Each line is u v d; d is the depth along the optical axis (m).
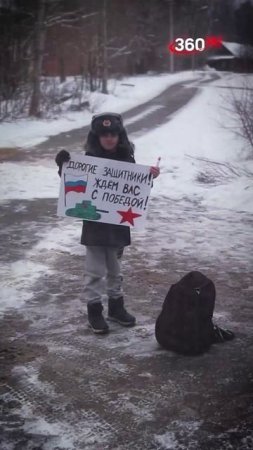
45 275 5.70
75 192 4.39
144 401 3.40
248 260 6.35
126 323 4.50
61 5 30.16
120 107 28.61
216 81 47.59
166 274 5.82
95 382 3.62
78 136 18.61
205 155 14.95
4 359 3.91
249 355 4.06
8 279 5.54
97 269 4.39
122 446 2.96
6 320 4.59
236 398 3.45
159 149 15.59
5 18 26.27
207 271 5.94
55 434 3.04
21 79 24.95
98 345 4.17
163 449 2.93
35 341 4.22
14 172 12.01
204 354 4.06
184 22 66.56
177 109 26.92
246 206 9.03
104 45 34.72
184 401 3.41
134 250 6.64
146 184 4.41
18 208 8.80
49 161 13.59
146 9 56.44
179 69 68.94
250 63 49.66
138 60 56.16
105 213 4.38
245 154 14.92
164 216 8.47
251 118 14.95
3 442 2.96
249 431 3.10
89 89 34.69
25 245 6.75
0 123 21.12
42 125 21.56
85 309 4.85
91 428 3.11
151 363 3.90
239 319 4.73
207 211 8.89
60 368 3.79
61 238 7.09
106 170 4.38
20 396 3.43
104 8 34.41
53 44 36.16
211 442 2.99
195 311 3.97
